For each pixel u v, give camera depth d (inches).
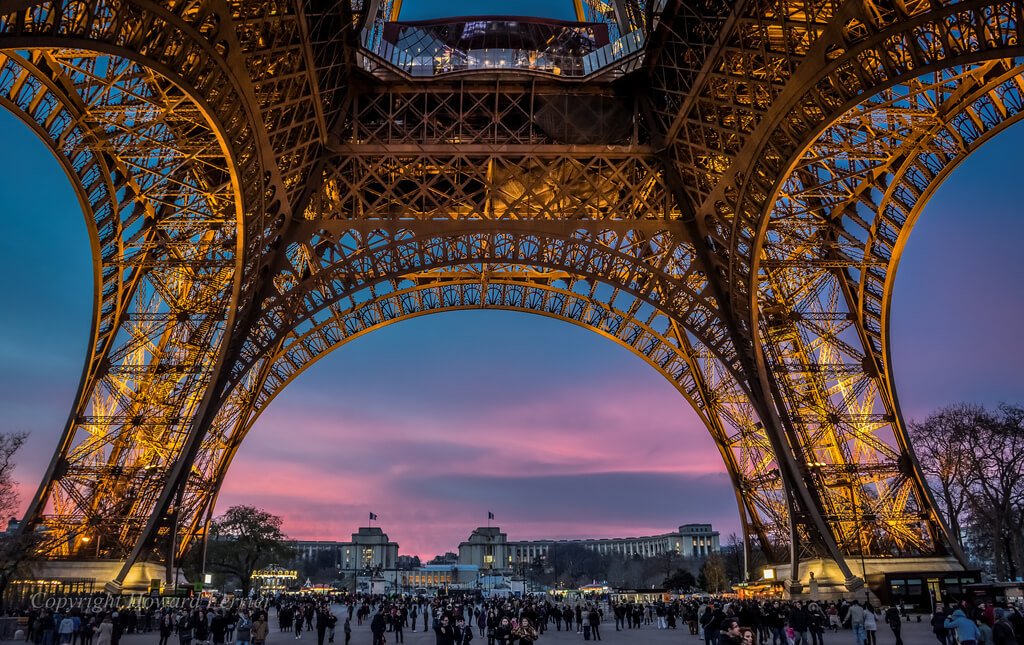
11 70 1598.2
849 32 1716.3
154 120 1878.7
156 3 1263.5
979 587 2290.8
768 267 2682.1
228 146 1724.9
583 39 2618.1
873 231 2485.2
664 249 2696.9
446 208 2618.1
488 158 2556.6
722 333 2650.1
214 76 1571.1
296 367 3026.6
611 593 6811.0
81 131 1878.7
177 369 2591.0
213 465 2893.7
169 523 2459.4
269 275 2407.7
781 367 2721.5
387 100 2544.3
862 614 1596.9
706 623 1637.6
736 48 1863.9
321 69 2054.6
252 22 1566.2
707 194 2411.4
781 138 1934.1
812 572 2618.1
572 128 2598.4
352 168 2534.5
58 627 1654.8
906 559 2637.8
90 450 2516.0
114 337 2551.7
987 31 1599.4
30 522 2367.1
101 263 2251.5
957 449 3671.3
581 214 2556.6
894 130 2116.1
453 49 2586.1
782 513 2955.2
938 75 1940.2
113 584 2277.3
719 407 3107.8
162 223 2476.6
